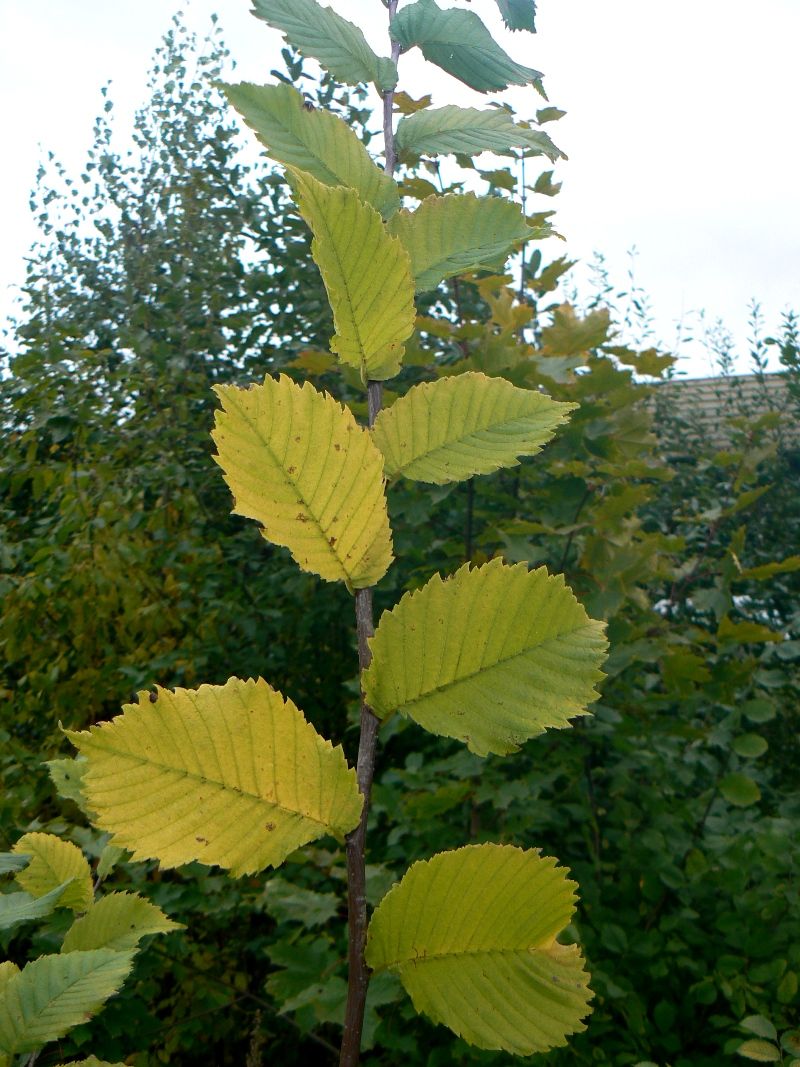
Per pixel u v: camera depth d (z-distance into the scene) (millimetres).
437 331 2938
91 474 4219
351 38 950
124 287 5020
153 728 635
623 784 2961
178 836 642
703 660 2885
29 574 3961
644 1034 2365
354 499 698
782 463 4746
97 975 842
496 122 970
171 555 4027
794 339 4867
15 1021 803
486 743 680
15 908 873
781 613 4281
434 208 875
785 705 3811
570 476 3072
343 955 2521
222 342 4305
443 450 781
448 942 687
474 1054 2125
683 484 4727
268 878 2908
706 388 5668
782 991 2291
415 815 2711
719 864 2822
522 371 2732
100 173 5512
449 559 3324
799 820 2836
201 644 3871
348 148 871
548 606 698
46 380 4410
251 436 675
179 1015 2902
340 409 682
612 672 2793
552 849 2863
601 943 2559
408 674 699
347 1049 678
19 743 3650
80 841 2316
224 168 4520
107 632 4078
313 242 752
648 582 3570
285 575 3697
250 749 648
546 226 866
